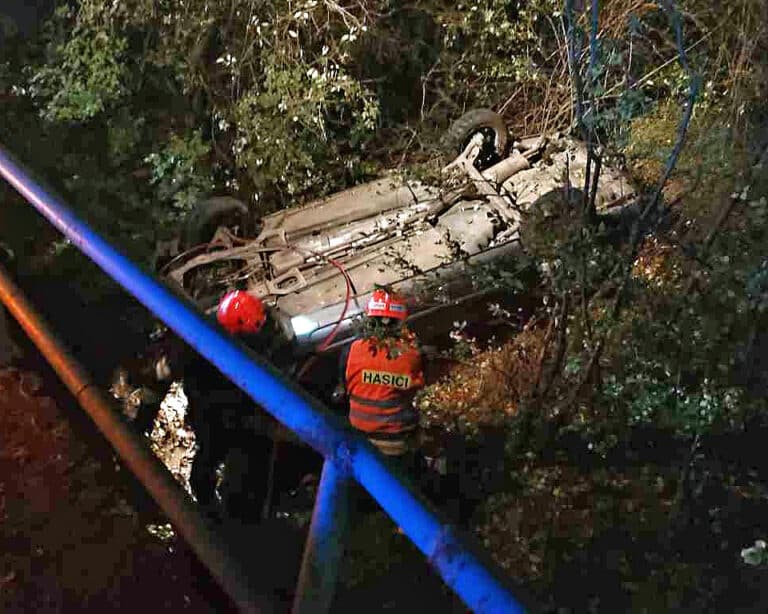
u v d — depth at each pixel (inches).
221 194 297.7
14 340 158.6
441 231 229.8
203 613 105.7
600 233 188.7
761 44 194.7
